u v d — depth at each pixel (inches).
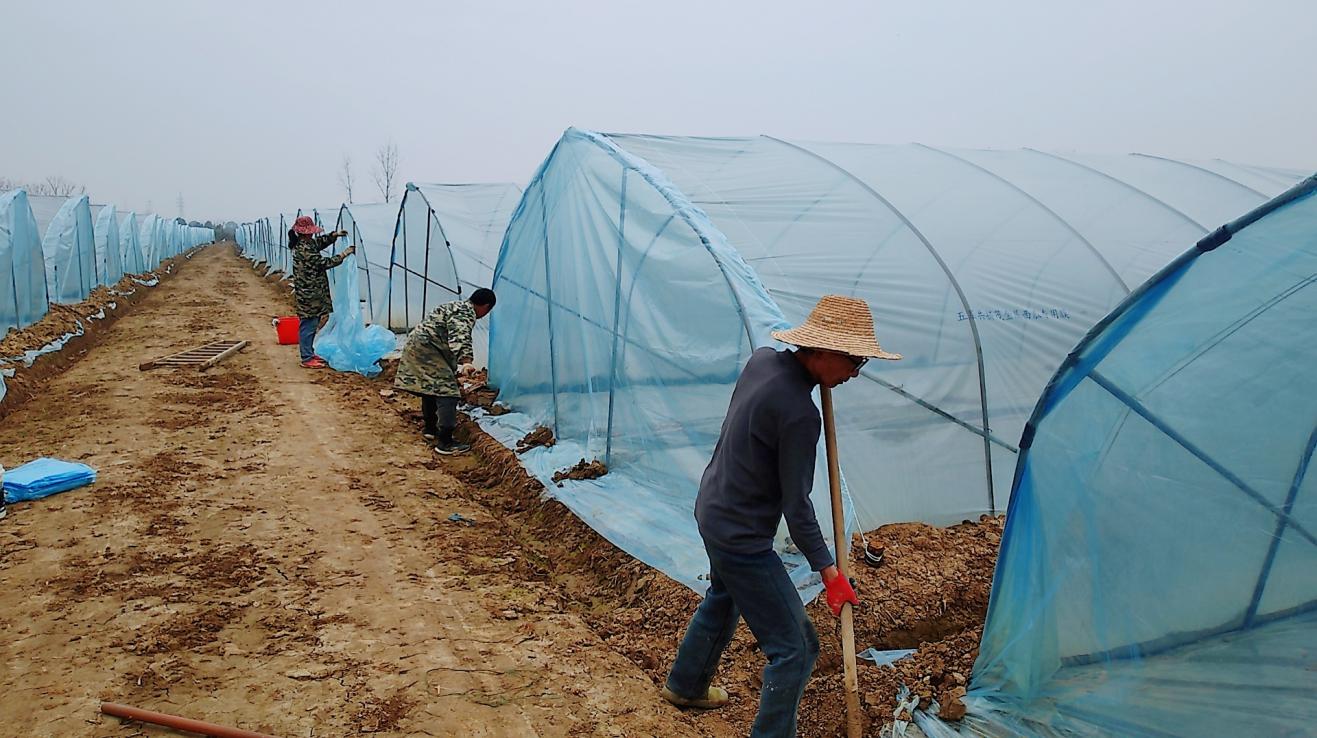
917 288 273.1
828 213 293.9
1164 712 133.9
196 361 505.0
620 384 285.3
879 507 249.4
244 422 370.9
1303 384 122.3
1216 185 378.0
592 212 308.0
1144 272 304.5
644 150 324.5
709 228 246.2
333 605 197.5
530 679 166.9
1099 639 144.9
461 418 389.4
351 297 517.7
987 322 273.7
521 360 386.0
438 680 164.6
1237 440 129.2
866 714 157.6
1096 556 146.1
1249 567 127.7
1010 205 321.1
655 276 263.9
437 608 198.5
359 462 323.0
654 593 208.8
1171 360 135.4
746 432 130.9
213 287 1122.7
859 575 213.6
